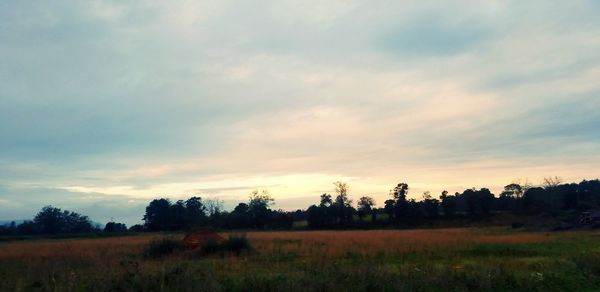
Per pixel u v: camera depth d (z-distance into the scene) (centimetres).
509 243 3388
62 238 7731
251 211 10325
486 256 2583
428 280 1474
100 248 3869
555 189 10788
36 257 3067
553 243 3400
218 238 3256
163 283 1353
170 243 3197
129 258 2836
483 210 10425
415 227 9644
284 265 2145
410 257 2550
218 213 10612
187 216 10531
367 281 1426
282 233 6588
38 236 8500
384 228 9588
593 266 1805
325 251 2914
